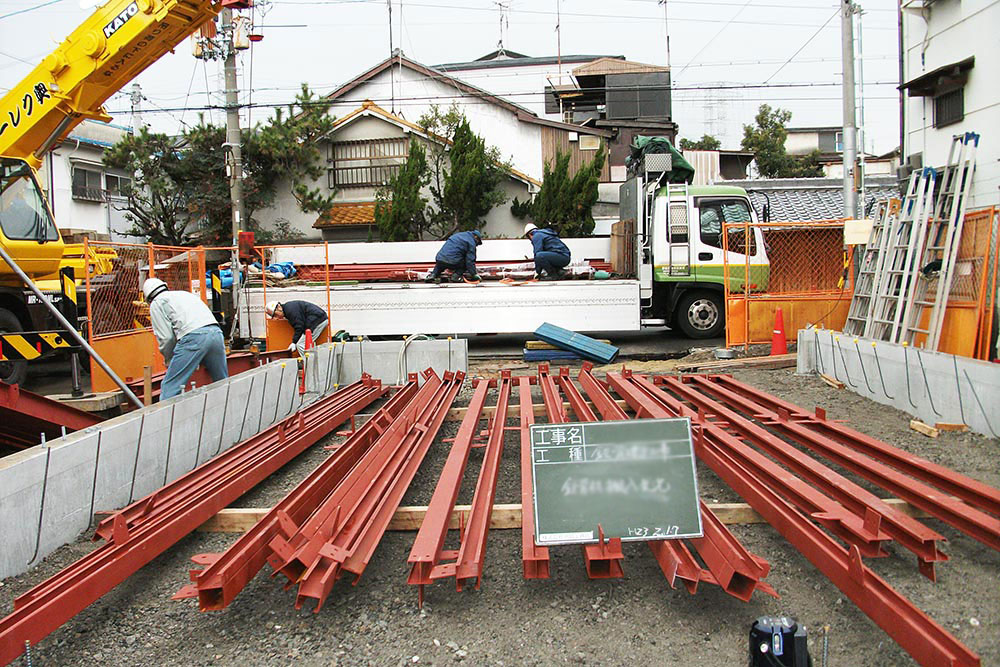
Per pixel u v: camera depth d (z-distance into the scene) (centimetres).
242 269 1397
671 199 1342
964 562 426
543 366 964
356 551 393
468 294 1339
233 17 1642
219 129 2053
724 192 1351
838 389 905
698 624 371
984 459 597
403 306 1351
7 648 318
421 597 388
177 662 354
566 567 440
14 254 872
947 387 704
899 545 452
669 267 1345
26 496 450
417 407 732
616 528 387
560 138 2511
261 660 354
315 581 363
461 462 545
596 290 1324
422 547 389
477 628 375
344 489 474
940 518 445
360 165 2377
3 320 910
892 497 519
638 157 1422
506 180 2338
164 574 450
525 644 359
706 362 1107
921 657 295
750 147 4016
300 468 666
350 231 2339
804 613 378
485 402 890
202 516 482
